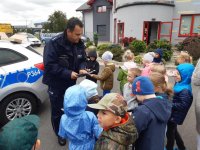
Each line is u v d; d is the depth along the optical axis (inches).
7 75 163.2
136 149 87.6
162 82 103.5
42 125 171.8
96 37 897.5
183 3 748.0
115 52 530.0
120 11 847.7
